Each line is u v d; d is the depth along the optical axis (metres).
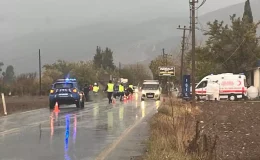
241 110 65.69
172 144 24.92
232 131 38.81
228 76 111.56
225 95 111.19
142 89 115.12
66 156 26.25
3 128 41.88
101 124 45.44
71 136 35.66
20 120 50.78
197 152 22.88
